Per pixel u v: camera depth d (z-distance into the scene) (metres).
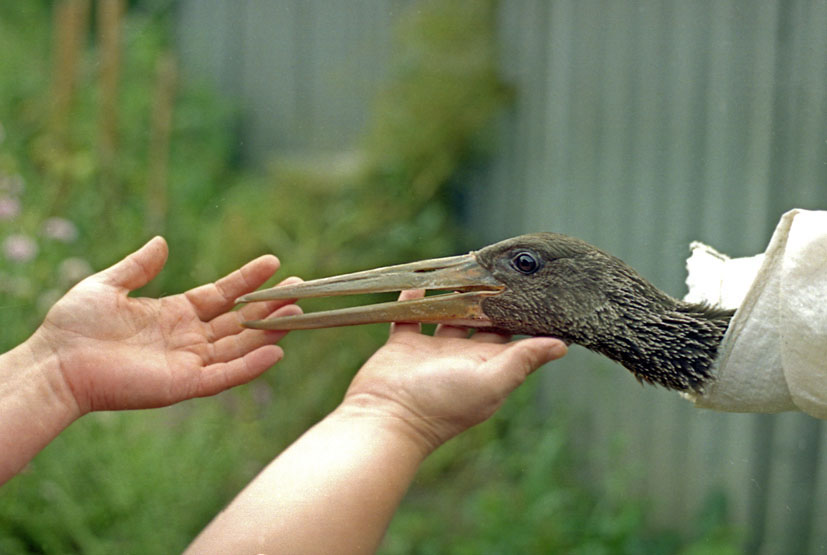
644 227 1.75
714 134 1.66
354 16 2.57
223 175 2.72
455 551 1.66
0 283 1.70
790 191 1.56
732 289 1.25
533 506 1.68
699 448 1.68
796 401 1.16
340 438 1.11
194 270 2.07
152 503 1.59
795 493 1.58
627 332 1.24
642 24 1.77
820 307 1.14
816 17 1.54
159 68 2.79
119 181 2.34
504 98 2.10
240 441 1.73
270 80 2.85
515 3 2.10
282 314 1.22
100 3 2.62
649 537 1.69
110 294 1.18
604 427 1.79
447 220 2.16
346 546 1.08
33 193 2.08
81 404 1.17
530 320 1.24
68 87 2.45
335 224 2.18
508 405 1.84
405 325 1.24
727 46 1.65
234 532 1.08
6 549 1.52
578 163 1.87
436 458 1.79
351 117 2.56
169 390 1.18
